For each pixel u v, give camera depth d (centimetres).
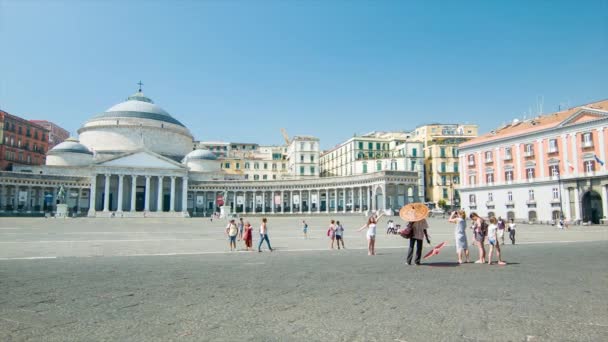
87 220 7488
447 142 11262
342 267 1689
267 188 11756
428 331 798
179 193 11819
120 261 1895
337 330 804
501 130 8594
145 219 8394
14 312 937
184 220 8006
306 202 11825
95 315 911
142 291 1173
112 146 12294
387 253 2319
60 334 779
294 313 930
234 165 14075
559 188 6738
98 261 1892
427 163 11356
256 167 14250
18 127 11112
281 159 14775
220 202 9862
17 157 11038
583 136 6506
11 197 10050
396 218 8100
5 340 743
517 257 2100
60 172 11050
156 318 888
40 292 1159
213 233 4338
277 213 11262
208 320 873
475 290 1194
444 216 8438
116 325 837
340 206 11325
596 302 1040
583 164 6475
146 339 749
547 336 769
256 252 2402
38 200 10356
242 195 12169
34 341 738
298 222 7062
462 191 8619
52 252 2319
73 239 3353
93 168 10381
